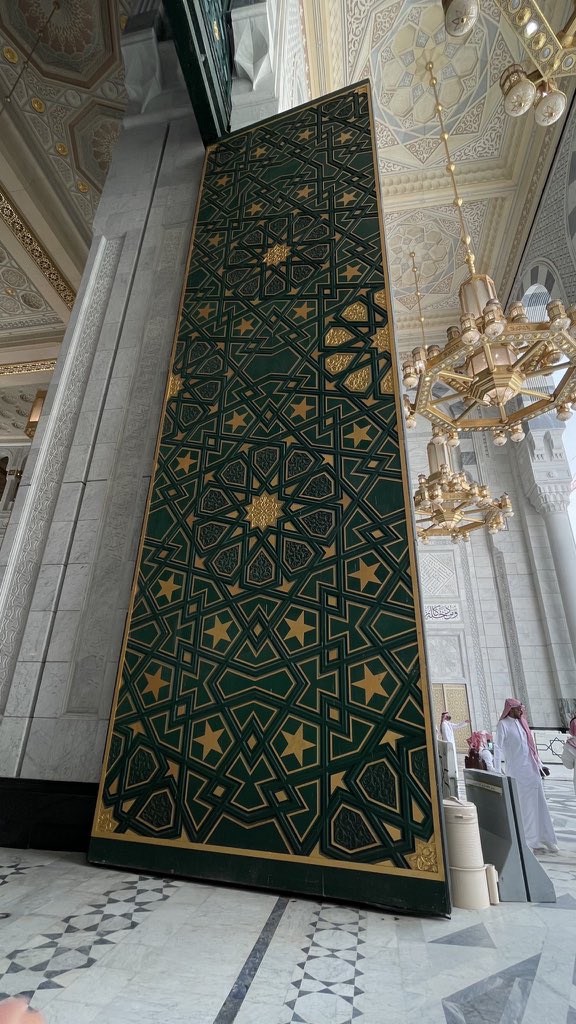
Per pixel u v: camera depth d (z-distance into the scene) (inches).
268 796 82.4
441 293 389.7
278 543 101.5
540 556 365.7
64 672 109.0
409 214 332.8
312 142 147.3
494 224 331.3
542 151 278.2
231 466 113.4
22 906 67.6
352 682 85.7
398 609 87.7
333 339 117.1
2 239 293.7
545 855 125.6
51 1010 43.1
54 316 340.5
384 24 247.8
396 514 95.0
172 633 100.4
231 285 136.3
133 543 118.0
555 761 316.2
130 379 138.0
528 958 57.2
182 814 85.7
